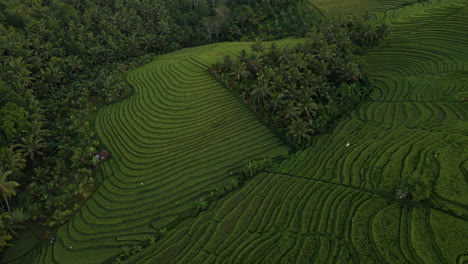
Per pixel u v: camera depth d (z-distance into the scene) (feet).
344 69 188.75
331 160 141.90
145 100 202.28
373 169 127.34
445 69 197.47
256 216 121.08
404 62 215.92
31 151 153.17
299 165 145.69
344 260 95.09
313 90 179.52
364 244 98.07
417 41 231.71
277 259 101.14
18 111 160.66
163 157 158.71
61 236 126.52
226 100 193.88
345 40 219.00
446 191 106.83
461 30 228.02
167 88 209.87
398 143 138.92
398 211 105.70
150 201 136.98
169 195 138.92
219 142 165.68
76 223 131.13
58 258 118.21
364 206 111.04
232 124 176.65
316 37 212.84
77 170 153.79
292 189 130.21
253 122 176.96
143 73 232.53
